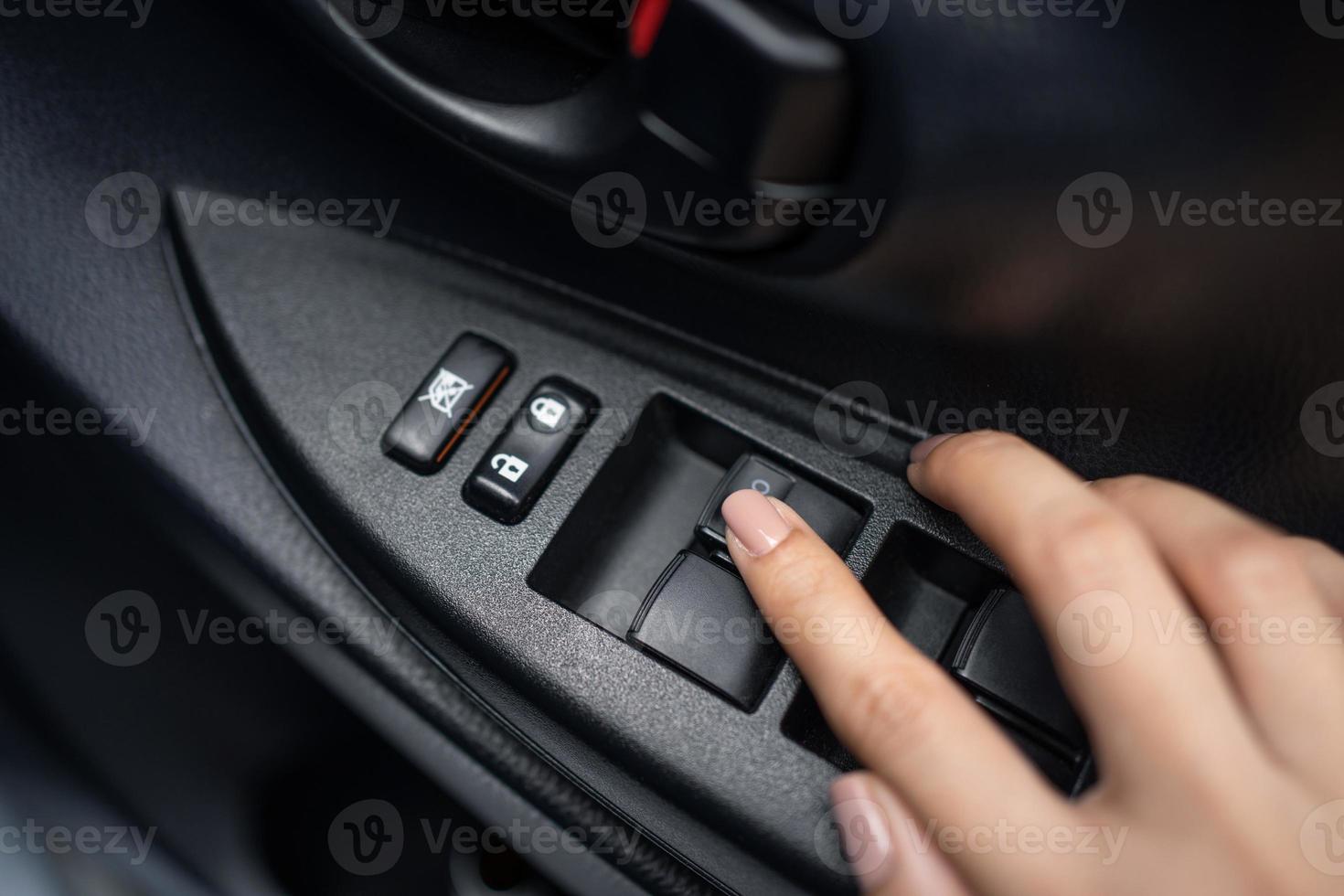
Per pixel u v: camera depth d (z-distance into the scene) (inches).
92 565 27.2
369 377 25.2
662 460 25.6
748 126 19.8
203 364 26.2
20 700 23.7
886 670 19.7
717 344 24.7
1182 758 17.8
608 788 23.2
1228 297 19.5
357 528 24.1
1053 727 21.5
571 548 24.2
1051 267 20.0
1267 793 17.6
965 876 18.9
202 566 25.9
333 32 23.2
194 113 26.5
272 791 26.8
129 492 26.2
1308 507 21.4
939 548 22.9
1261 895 17.4
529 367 25.0
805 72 19.0
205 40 25.2
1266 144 17.9
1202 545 19.8
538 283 25.8
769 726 22.0
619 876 24.3
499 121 22.9
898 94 19.0
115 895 20.6
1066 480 20.1
